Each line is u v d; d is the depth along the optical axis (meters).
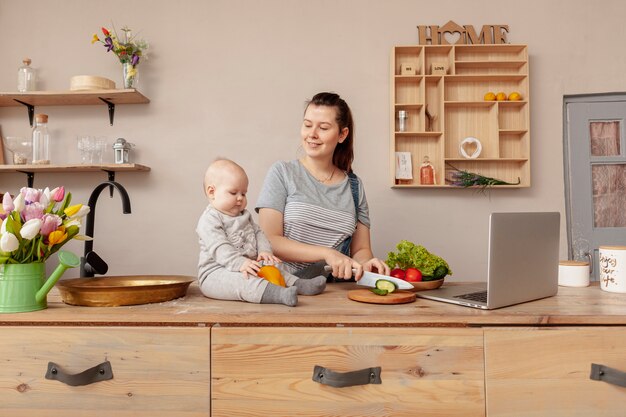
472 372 0.90
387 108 2.87
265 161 2.87
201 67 2.89
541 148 2.87
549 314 0.93
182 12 2.90
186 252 2.85
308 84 2.88
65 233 1.03
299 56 2.89
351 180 1.72
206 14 2.90
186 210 2.86
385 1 2.89
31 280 0.99
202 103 2.88
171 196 2.86
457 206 2.87
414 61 2.88
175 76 2.88
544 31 2.88
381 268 1.30
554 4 2.89
